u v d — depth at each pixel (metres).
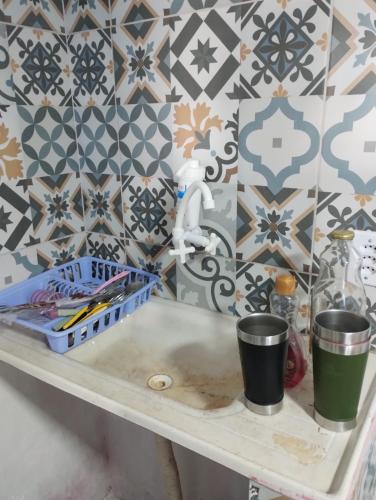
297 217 0.93
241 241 1.02
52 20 1.12
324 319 0.71
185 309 1.14
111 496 1.56
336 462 0.63
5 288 1.14
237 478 1.26
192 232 1.01
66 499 1.39
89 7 1.10
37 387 1.20
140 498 1.51
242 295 1.06
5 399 1.12
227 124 0.96
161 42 1.00
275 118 0.90
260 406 0.72
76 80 1.19
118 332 1.09
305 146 0.88
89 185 1.27
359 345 0.64
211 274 1.09
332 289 0.88
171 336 1.09
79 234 1.31
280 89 0.88
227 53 0.92
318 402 0.70
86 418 1.40
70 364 0.89
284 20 0.84
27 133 1.12
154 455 1.39
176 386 0.93
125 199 1.20
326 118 0.84
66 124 1.21
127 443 1.45
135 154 1.14
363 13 0.76
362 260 0.87
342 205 0.87
